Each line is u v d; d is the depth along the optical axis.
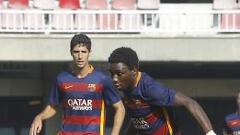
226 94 53.84
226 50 45.75
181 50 45.88
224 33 46.78
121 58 16.14
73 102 20.72
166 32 46.06
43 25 46.47
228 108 54.06
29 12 45.25
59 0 47.69
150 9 48.09
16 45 45.75
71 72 20.86
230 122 34.31
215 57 45.75
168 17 47.94
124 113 20.64
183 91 54.06
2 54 45.72
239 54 45.69
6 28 46.50
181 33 46.12
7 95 53.97
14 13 45.69
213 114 54.12
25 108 54.44
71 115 20.81
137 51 45.81
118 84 16.36
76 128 20.77
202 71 53.78
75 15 46.81
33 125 20.55
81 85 20.61
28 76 53.78
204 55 45.75
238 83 53.75
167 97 16.09
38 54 45.88
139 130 17.00
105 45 45.72
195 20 47.16
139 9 48.12
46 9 47.72
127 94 16.61
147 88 16.28
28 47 45.78
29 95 54.16
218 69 53.66
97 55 45.69
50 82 52.88
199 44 45.78
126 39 45.84
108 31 46.12
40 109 54.22
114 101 20.53
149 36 45.84
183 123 53.38
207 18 47.53
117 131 20.47
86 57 20.52
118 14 46.59
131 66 16.20
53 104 21.05
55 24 46.75
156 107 16.56
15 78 53.97
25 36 45.75
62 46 45.84
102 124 20.73
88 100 20.64
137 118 16.81
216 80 53.94
